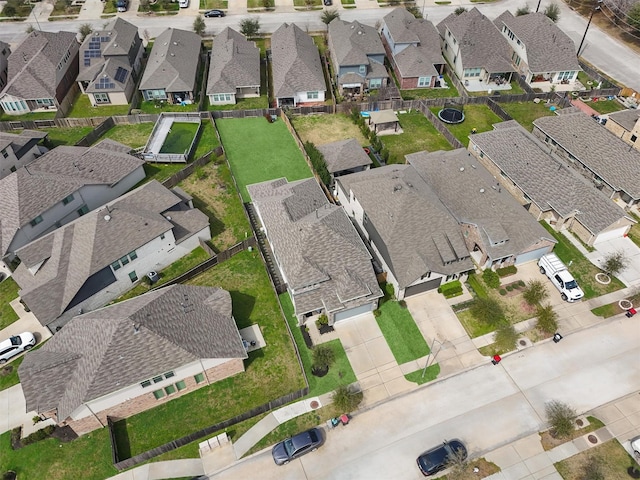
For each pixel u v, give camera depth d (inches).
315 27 3644.2
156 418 1438.2
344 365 1558.8
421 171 2130.9
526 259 1893.5
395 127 2618.1
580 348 1608.0
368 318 1692.9
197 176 2316.7
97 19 3725.4
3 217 1862.7
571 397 1476.4
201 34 3499.0
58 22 3690.9
